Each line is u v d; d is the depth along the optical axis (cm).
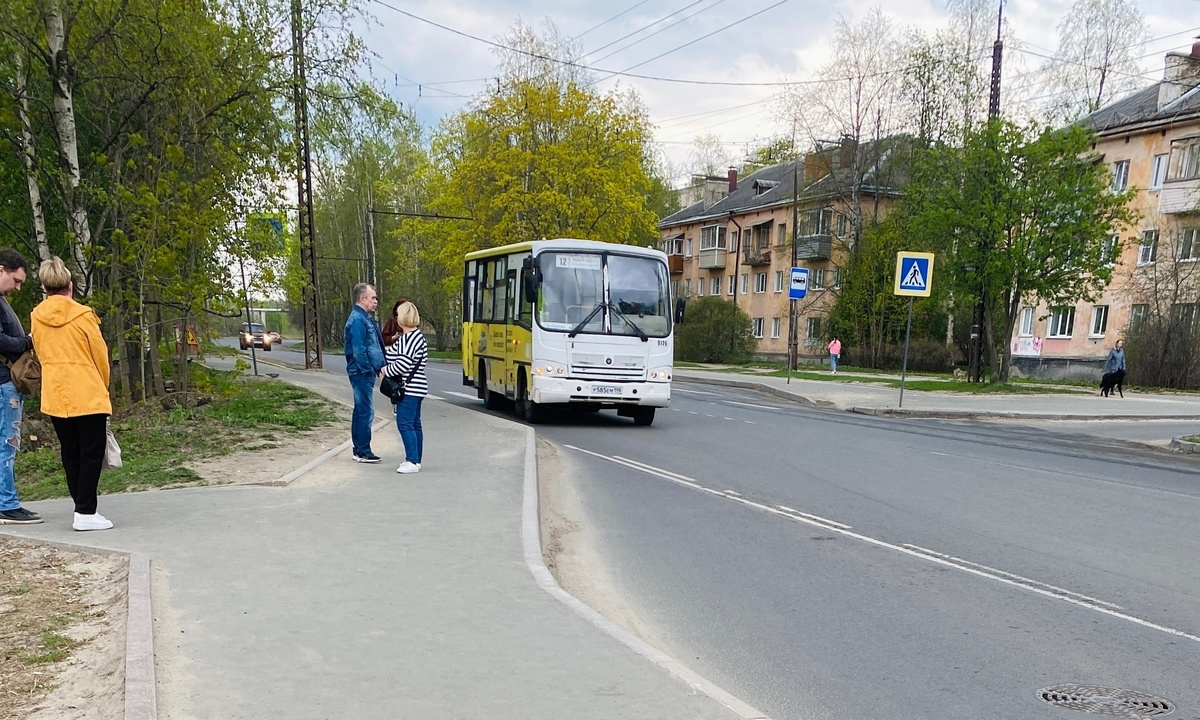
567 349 1484
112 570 545
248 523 672
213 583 518
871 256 4378
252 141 1472
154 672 384
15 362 657
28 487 886
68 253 1488
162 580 521
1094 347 3672
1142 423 1934
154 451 1054
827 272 5078
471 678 389
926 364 4194
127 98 1341
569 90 3962
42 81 1291
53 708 352
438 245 4788
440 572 554
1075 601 564
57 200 1451
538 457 1159
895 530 762
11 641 424
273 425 1293
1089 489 984
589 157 3884
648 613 538
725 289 6184
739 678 434
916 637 495
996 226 2598
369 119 1731
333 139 1736
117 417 1380
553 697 370
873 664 454
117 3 1206
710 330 4950
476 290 1938
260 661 402
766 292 5691
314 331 2864
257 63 1413
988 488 976
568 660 413
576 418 1706
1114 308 3597
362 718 346
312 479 873
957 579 614
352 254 6247
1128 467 1189
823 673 441
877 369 4297
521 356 1561
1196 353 3119
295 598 495
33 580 522
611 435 1427
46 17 1181
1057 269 2611
